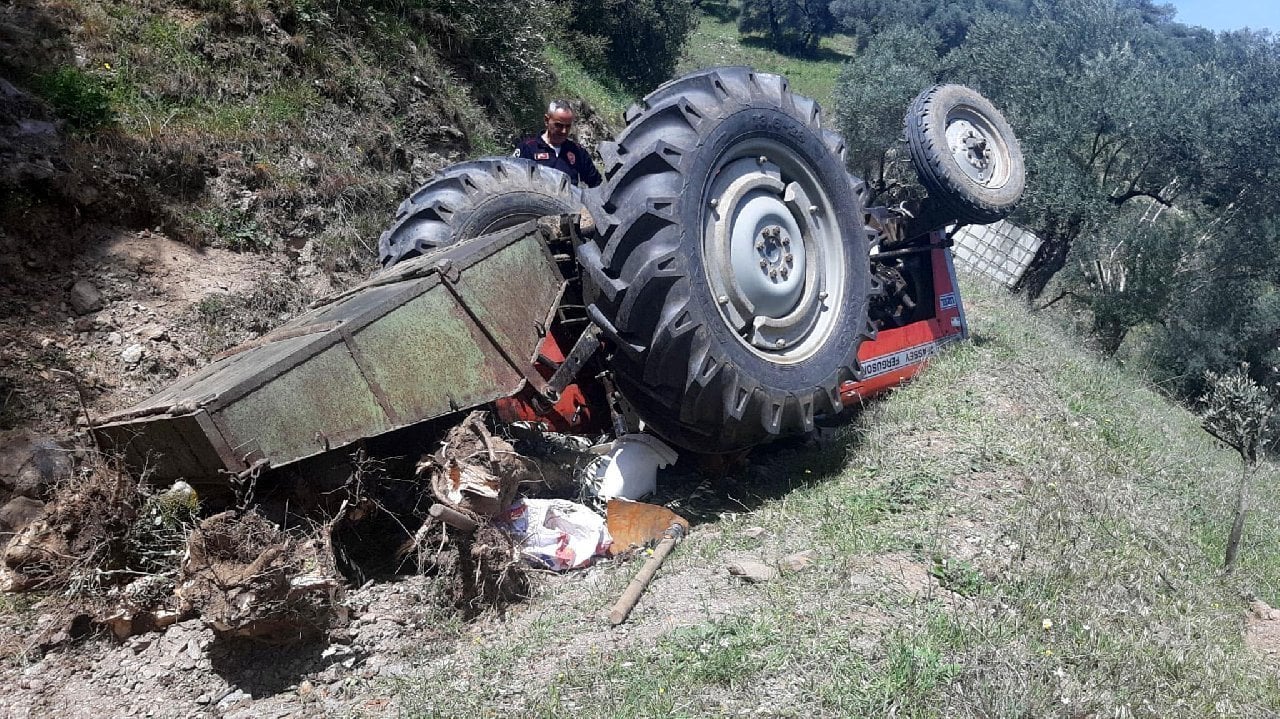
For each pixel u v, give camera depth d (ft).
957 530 16.17
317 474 13.10
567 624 12.88
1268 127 58.95
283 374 12.55
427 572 13.56
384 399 13.55
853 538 15.40
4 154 20.77
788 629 12.44
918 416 21.06
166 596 12.39
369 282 16.83
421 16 38.01
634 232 15.67
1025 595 14.20
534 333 16.02
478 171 20.34
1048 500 17.47
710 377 15.90
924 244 25.77
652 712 10.58
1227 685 13.47
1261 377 62.34
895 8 168.25
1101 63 61.41
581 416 17.87
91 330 19.98
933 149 24.59
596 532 15.02
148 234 22.81
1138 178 62.39
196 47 28.07
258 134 27.14
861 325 19.24
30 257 20.33
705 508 17.22
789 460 19.70
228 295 22.59
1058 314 62.75
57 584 12.88
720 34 165.07
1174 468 22.50
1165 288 60.85
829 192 18.95
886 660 11.84
